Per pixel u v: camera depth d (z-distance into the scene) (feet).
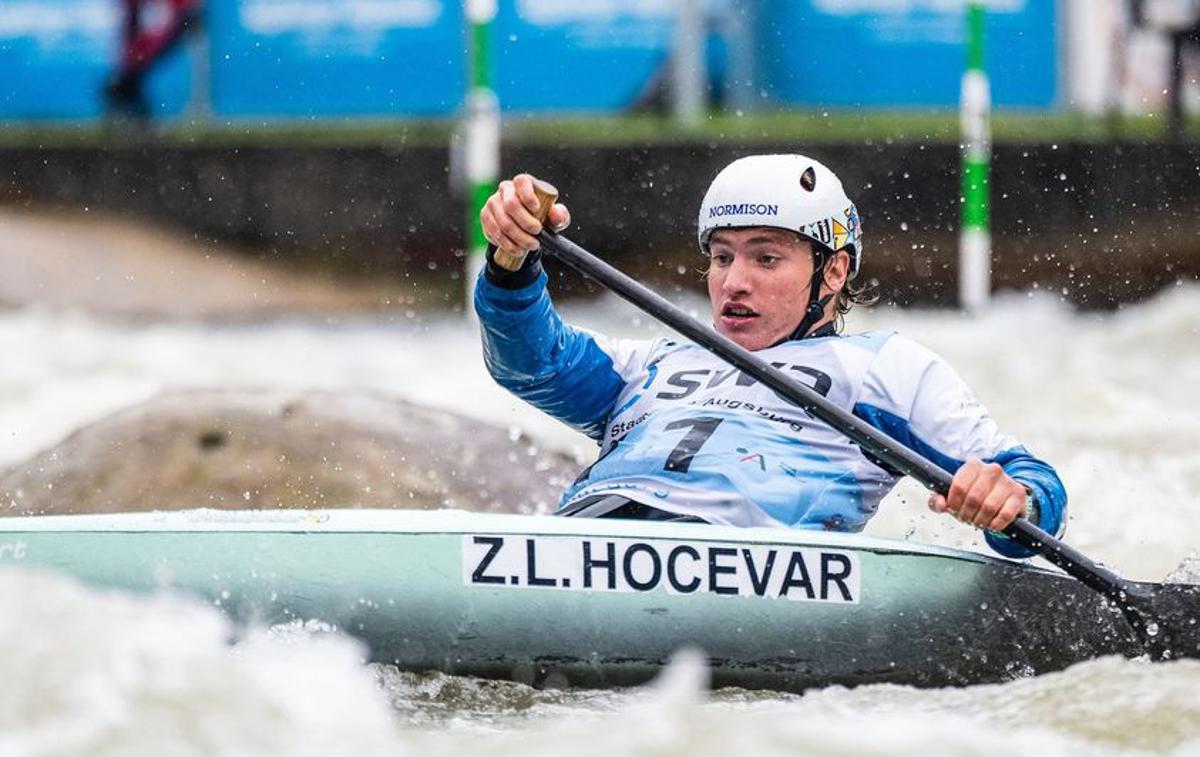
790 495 58.13
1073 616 55.36
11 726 40.19
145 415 86.28
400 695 51.52
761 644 53.78
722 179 61.16
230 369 142.00
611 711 50.62
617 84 185.78
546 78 185.68
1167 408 116.47
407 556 53.21
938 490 56.13
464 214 187.42
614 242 180.75
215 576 52.42
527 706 51.21
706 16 185.78
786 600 54.13
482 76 134.82
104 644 43.27
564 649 53.06
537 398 62.69
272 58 190.60
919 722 45.80
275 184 189.57
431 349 149.38
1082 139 179.22
